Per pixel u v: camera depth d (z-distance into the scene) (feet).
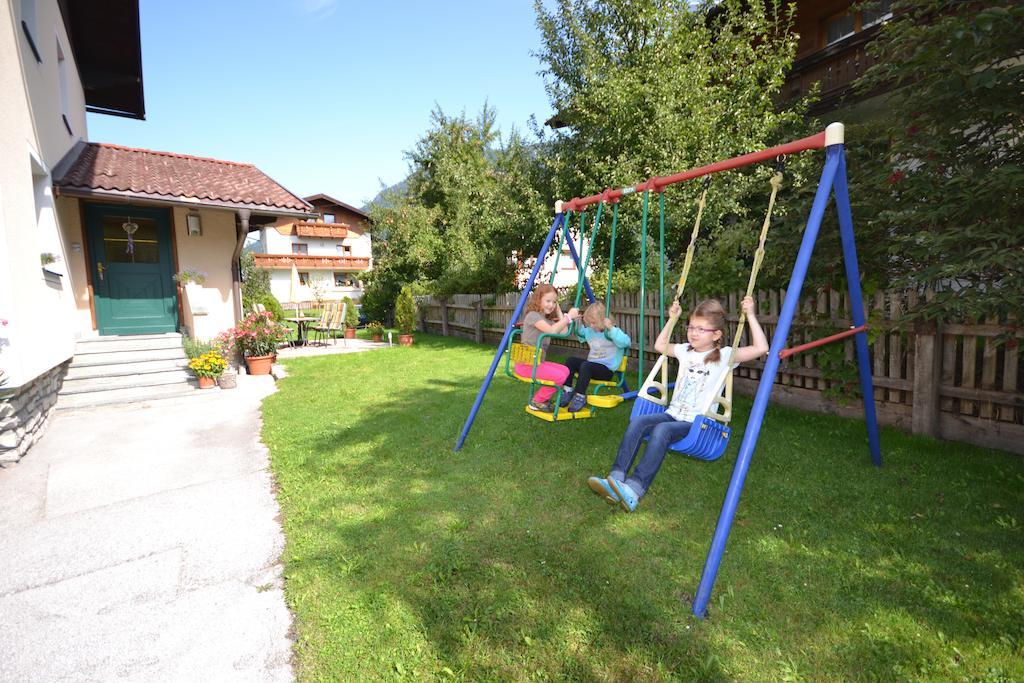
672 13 32.45
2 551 10.13
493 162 76.95
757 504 10.71
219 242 31.86
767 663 6.50
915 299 14.03
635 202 30.09
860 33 30.37
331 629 7.43
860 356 12.27
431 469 13.44
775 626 7.14
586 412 13.60
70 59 31.17
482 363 30.63
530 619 7.38
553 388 14.55
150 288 30.53
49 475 14.24
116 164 29.86
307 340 46.98
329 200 122.31
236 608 8.14
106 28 33.50
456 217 66.39
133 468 14.64
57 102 26.48
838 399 16.34
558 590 8.05
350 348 41.11
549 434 15.89
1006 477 11.39
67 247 27.04
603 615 7.43
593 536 9.67
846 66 31.96
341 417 19.08
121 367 25.63
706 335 10.68
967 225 12.96
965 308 11.82
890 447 13.64
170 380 25.23
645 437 10.13
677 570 8.49
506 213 41.27
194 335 29.45
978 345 14.35
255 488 13.02
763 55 33.04
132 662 7.01
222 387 25.21
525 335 15.05
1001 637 6.68
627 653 6.70
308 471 13.71
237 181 32.37
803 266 9.12
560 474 12.75
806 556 8.76
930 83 12.96
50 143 24.03
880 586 7.89
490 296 41.98
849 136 21.17
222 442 16.99
